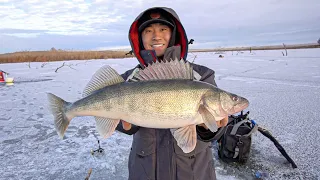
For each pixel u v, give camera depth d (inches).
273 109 87.3
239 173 49.2
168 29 36.6
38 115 90.7
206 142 32.8
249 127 54.3
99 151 59.4
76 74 219.8
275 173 48.1
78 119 84.9
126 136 69.3
